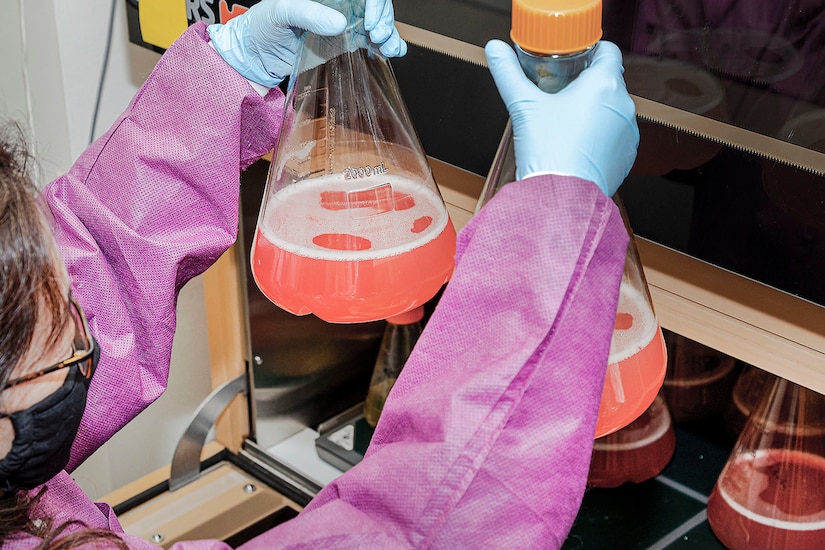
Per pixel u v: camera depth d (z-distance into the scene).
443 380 0.63
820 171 0.66
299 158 0.75
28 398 0.62
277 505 1.24
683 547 1.06
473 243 0.63
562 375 0.60
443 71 0.84
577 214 0.61
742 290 0.78
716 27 0.68
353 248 0.70
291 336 1.28
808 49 0.64
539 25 0.60
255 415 1.29
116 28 1.40
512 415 0.60
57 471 0.68
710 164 0.72
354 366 1.39
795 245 0.70
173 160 0.78
